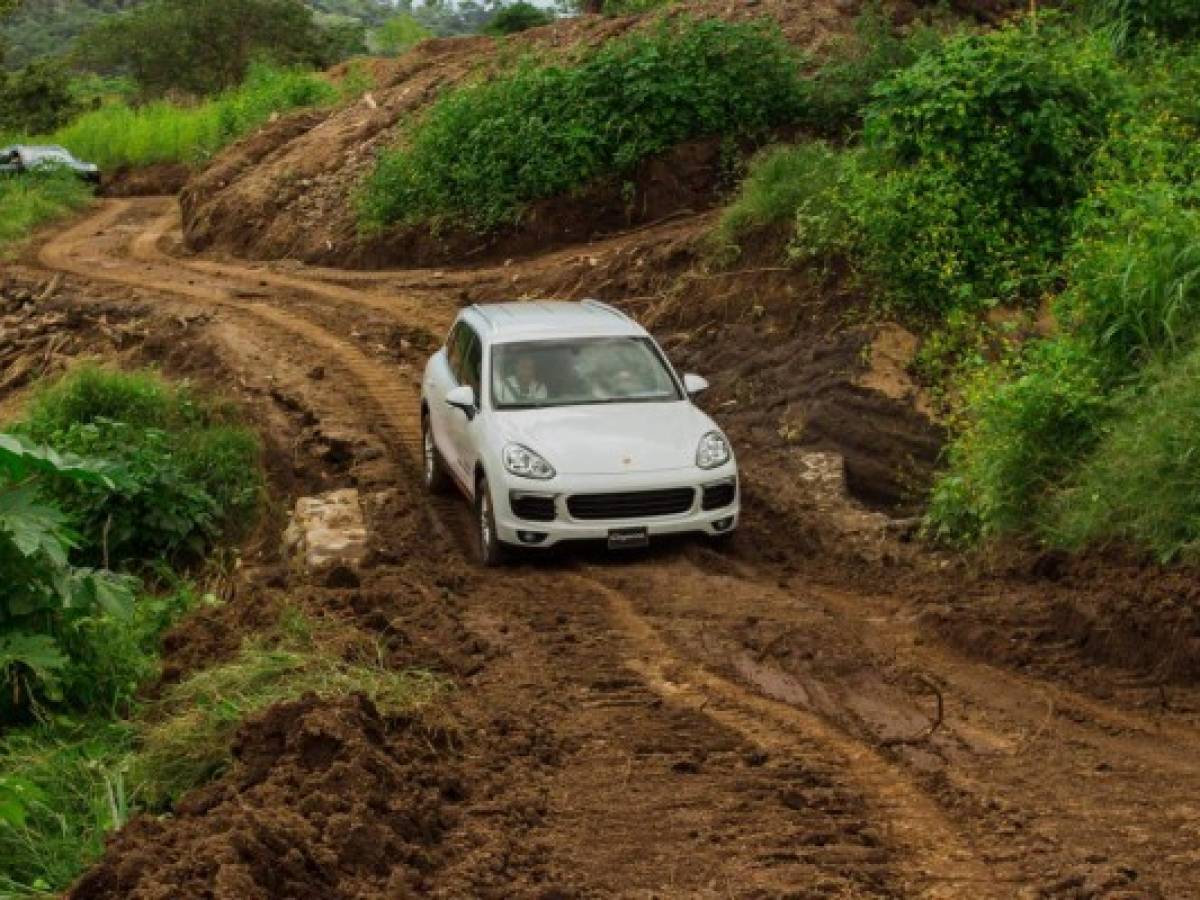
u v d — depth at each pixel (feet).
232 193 100.99
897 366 47.70
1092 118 52.90
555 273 69.26
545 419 40.55
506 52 94.94
